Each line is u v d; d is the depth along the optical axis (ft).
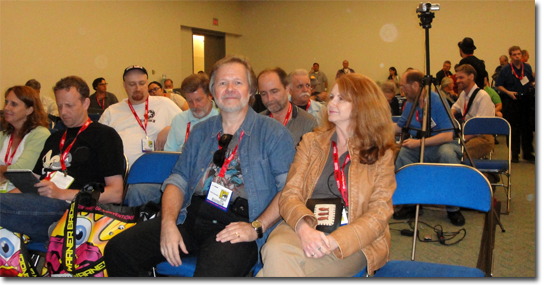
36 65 22.98
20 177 5.98
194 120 8.99
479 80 15.88
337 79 5.32
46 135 7.78
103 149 6.63
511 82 17.71
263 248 4.62
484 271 4.91
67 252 5.23
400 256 8.14
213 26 36.42
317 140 5.46
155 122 10.03
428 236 9.04
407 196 5.57
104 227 5.51
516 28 27.96
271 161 5.48
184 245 5.00
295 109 8.51
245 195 5.36
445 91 18.81
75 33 25.00
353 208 4.84
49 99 20.67
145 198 7.48
